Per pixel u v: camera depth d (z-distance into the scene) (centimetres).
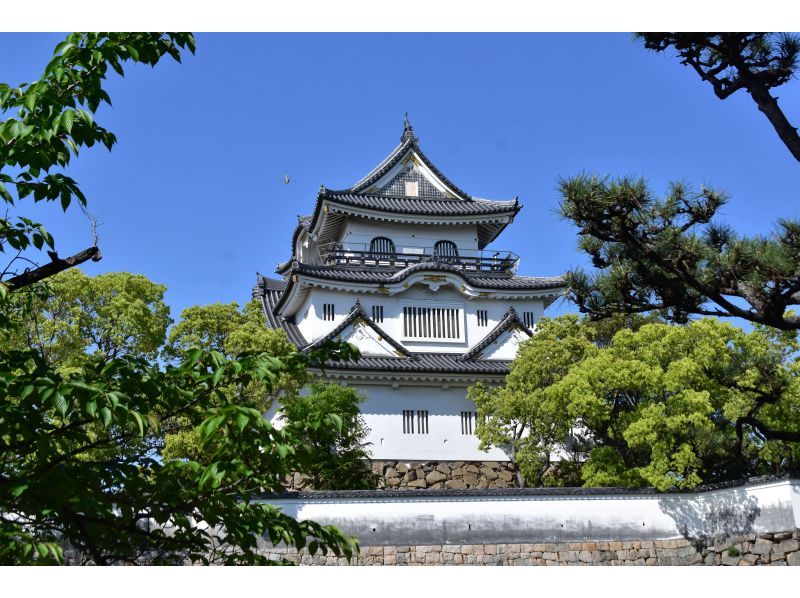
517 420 3872
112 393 739
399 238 5125
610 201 1240
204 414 877
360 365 4225
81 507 768
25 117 853
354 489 3278
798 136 1211
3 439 789
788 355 3145
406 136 5447
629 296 1356
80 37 894
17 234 953
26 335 3250
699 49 1295
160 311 3906
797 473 2878
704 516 3120
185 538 910
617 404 3538
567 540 3075
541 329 3916
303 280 4525
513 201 5144
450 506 3042
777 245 1217
